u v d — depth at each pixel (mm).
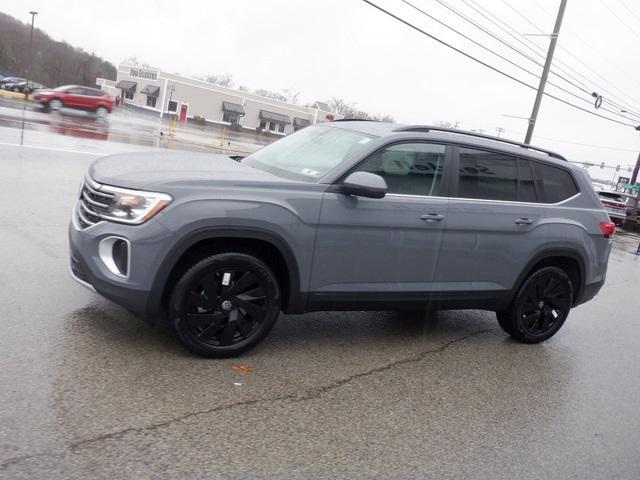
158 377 3744
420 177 4707
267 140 57031
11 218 7230
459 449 3486
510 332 5617
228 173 4246
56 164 11938
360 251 4422
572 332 6422
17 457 2746
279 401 3713
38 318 4328
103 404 3324
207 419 3352
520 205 5223
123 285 3783
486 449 3535
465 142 4973
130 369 3785
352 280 4473
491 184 5098
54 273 5379
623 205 26250
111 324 4422
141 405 3381
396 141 4609
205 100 74875
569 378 4957
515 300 5402
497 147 5176
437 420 3807
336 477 3012
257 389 3820
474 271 5020
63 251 6129
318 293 4355
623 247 17500
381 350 4883
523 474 3322
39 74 97438
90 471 2732
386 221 4457
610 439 3922
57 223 7312
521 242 5191
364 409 3795
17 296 4691
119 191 3826
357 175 4188
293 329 5047
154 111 73312
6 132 15727
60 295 4852
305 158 4746
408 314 6039
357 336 5129
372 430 3547
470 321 6172
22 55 96000
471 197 4953
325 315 5574
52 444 2887
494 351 5320
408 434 3566
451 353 5082
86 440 2965
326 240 4270
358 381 4203
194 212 3826
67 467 2732
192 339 4027
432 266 4789
